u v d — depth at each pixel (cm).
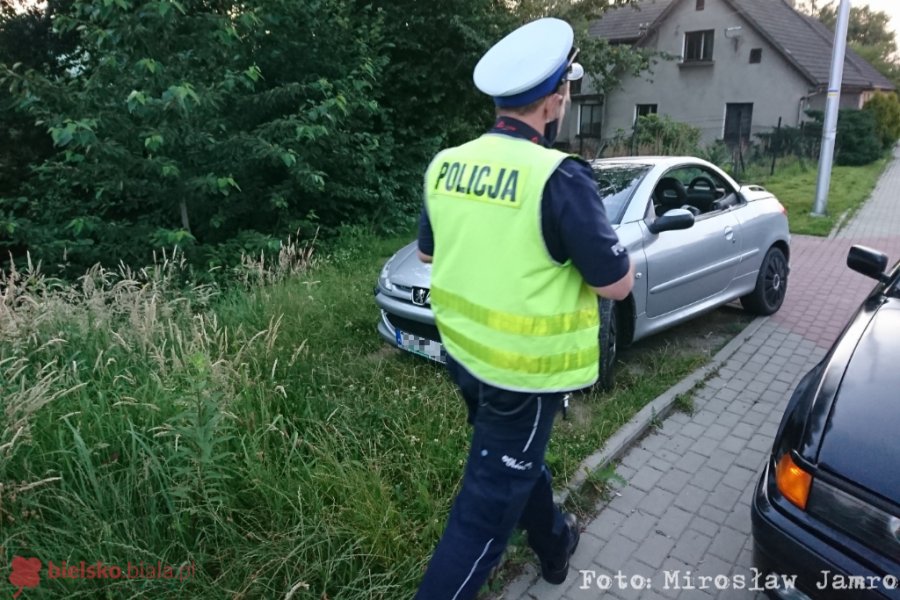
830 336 501
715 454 334
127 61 543
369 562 234
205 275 586
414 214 926
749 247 490
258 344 369
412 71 912
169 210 658
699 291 444
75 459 241
